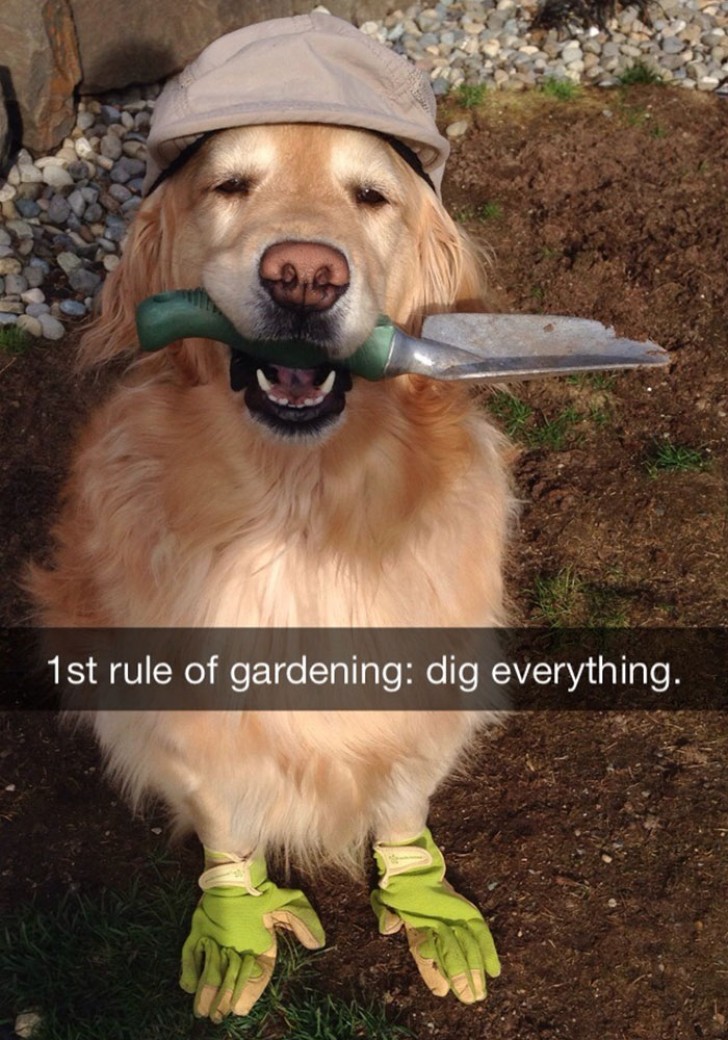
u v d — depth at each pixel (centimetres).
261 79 71
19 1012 83
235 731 78
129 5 161
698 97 178
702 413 130
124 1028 82
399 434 77
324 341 67
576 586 113
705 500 121
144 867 93
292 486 75
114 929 87
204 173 73
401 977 86
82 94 164
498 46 189
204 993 83
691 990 85
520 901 91
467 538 81
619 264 145
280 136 71
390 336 71
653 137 169
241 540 76
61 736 101
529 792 98
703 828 95
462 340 75
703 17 197
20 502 117
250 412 72
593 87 181
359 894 92
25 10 144
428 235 82
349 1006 84
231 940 85
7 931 87
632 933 88
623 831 95
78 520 86
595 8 194
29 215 145
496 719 98
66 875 92
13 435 122
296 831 84
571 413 129
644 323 138
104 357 86
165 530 77
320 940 87
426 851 89
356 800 82
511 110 174
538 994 85
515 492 122
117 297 85
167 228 78
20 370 127
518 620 111
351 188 73
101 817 96
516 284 143
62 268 139
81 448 86
